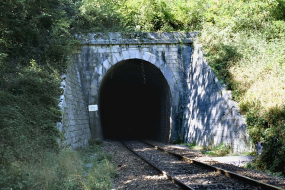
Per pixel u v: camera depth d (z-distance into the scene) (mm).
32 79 10992
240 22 16859
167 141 19531
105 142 19094
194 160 9375
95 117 17812
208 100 14781
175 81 18766
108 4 19453
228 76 13953
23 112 9531
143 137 29328
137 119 35719
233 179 6762
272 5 16406
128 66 20438
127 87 29297
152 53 18578
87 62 17891
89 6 18078
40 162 7566
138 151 14148
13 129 7848
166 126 20266
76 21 17734
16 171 5973
